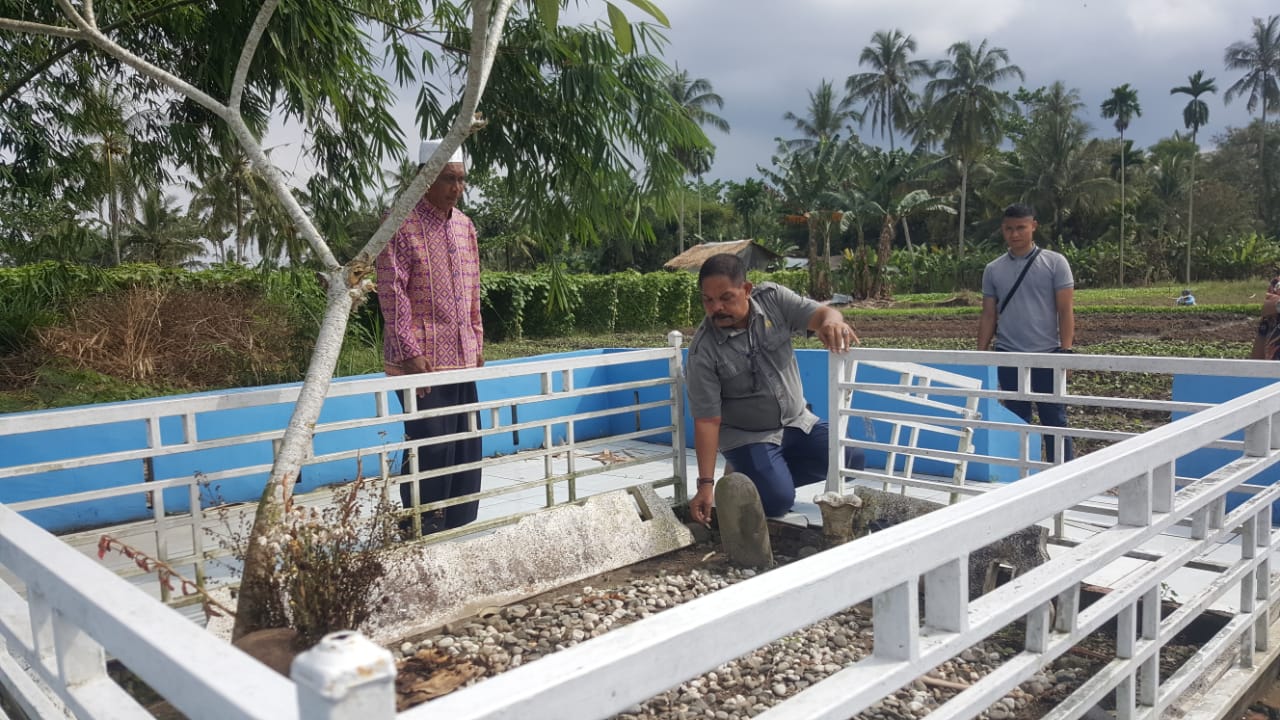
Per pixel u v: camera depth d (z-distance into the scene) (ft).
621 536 12.42
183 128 19.88
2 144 20.99
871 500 12.67
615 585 11.64
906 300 114.83
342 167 19.90
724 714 8.16
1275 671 9.12
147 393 24.12
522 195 19.34
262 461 18.03
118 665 8.55
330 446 18.85
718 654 3.29
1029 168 163.63
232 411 17.57
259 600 7.80
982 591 10.24
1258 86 189.98
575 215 19.30
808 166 126.00
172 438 16.93
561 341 57.93
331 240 20.80
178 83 9.09
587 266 143.23
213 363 26.99
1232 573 7.95
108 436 16.12
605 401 24.63
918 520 4.44
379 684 2.39
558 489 17.88
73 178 22.39
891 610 4.22
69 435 15.70
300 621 7.61
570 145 18.33
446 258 13.19
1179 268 151.23
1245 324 54.34
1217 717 7.57
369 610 8.73
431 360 13.17
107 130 21.09
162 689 3.09
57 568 4.12
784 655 9.39
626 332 69.00
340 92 17.74
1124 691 6.50
